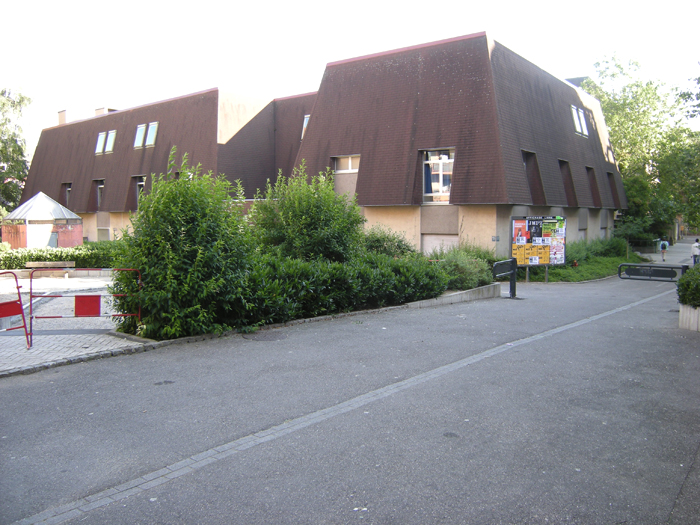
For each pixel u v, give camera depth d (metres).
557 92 29.83
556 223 23.97
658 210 47.66
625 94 44.28
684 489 4.35
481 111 23.23
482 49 23.78
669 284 23.78
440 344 9.46
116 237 10.00
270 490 4.25
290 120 33.44
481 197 22.69
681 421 5.84
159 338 9.28
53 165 43.47
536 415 5.95
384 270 13.63
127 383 6.94
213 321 10.05
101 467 4.62
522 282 23.80
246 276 10.12
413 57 25.75
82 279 20.69
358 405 6.20
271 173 33.09
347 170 27.17
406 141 24.92
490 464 4.73
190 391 6.64
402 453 4.93
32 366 7.43
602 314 13.56
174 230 9.30
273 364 7.93
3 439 5.18
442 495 4.19
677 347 9.49
